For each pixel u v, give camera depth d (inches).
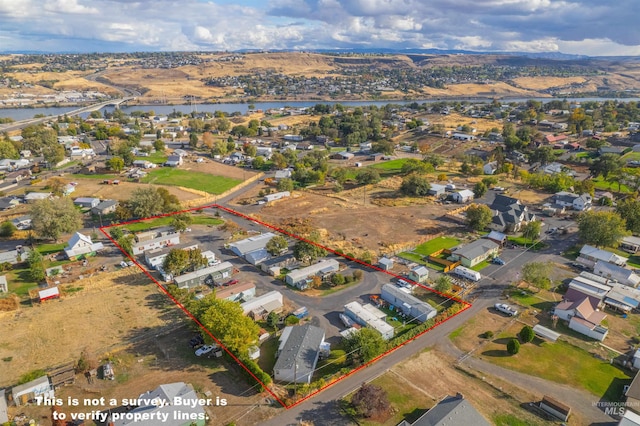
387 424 2082.9
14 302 3164.4
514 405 2210.9
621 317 3024.1
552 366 2513.5
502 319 2989.7
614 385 2363.4
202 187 6323.8
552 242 4340.6
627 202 4569.4
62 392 2285.9
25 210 5123.0
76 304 3174.2
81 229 4638.3
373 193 6112.2
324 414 2139.5
